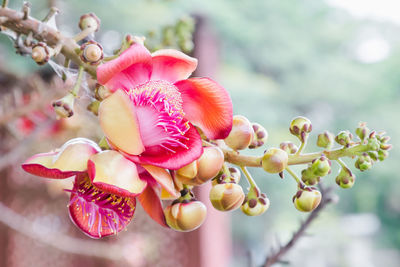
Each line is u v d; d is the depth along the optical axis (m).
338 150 0.62
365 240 7.73
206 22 2.18
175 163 0.59
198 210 0.61
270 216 6.49
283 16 6.31
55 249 2.37
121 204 0.61
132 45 0.60
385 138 0.61
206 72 2.15
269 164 0.61
